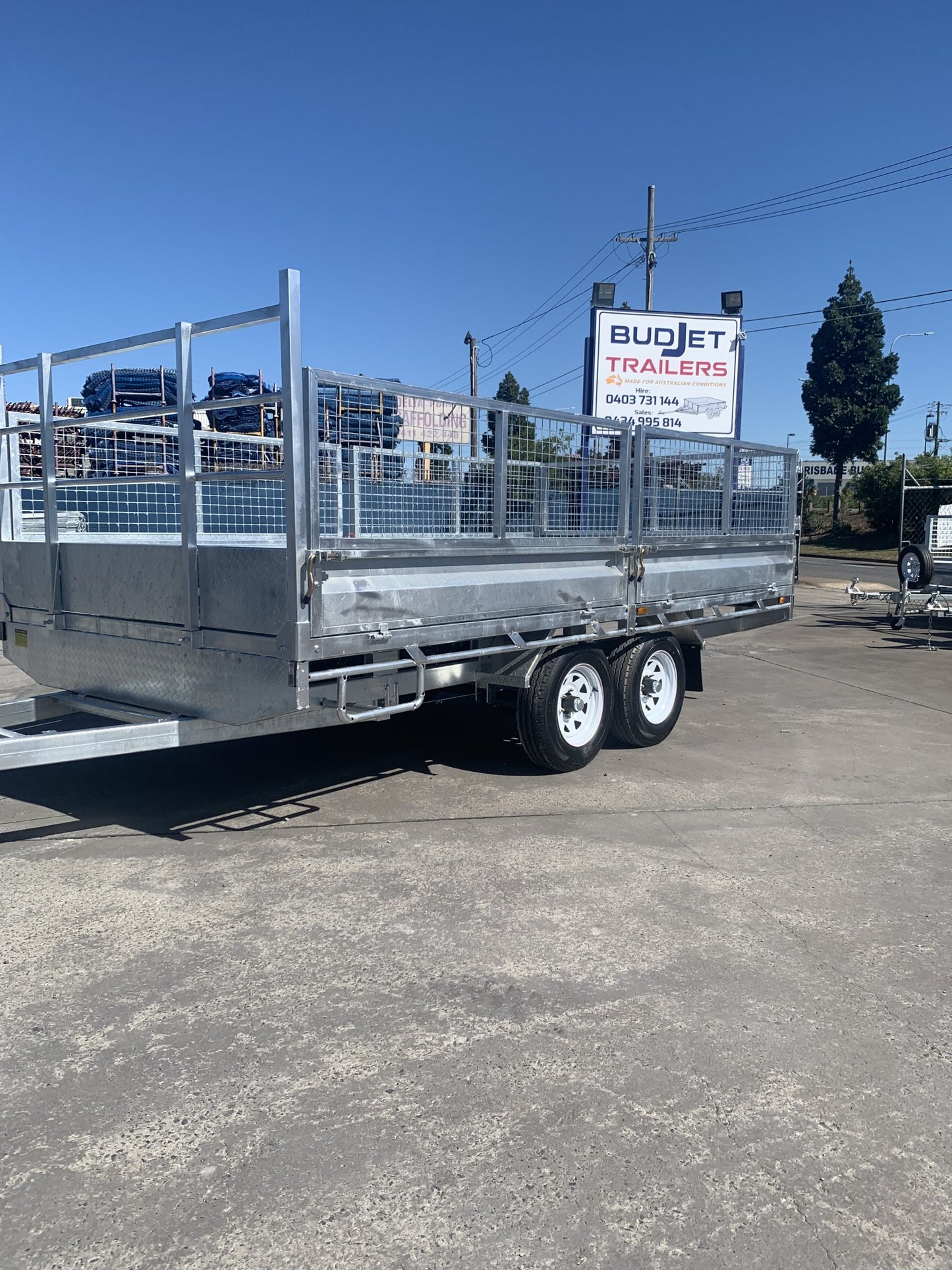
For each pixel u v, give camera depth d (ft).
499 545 17.65
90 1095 9.16
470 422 17.26
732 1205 7.79
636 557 21.39
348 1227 7.47
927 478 137.18
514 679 19.12
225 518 19.17
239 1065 9.68
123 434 21.88
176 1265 7.07
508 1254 7.22
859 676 36.37
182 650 15.20
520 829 17.25
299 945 12.39
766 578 27.32
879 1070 9.75
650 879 14.96
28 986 11.27
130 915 13.26
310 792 19.36
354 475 15.12
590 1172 8.14
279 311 13.10
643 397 59.98
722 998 11.17
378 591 14.92
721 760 22.72
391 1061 9.77
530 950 12.35
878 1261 7.23
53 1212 7.61
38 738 13.29
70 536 17.83
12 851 15.78
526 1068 9.67
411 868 15.21
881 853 16.35
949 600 45.50
